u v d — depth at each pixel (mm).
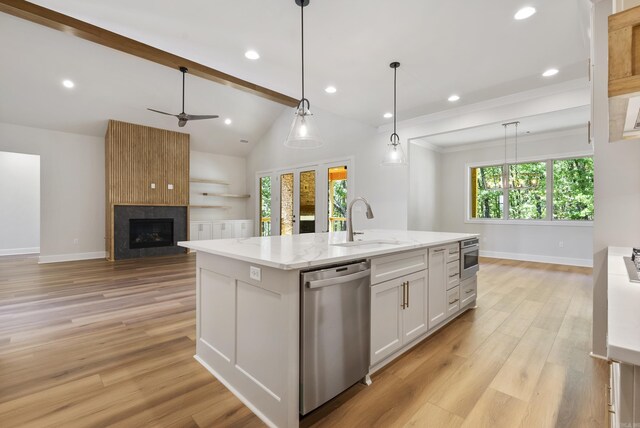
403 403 1764
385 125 5719
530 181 5750
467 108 4613
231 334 1905
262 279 1661
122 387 1907
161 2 2436
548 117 5086
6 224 7398
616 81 764
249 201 9078
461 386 1926
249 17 2553
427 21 2547
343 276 1735
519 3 2305
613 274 1284
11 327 2824
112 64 5211
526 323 2977
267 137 8359
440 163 7602
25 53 4637
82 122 6250
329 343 1683
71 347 2441
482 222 7039
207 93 6406
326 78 3650
